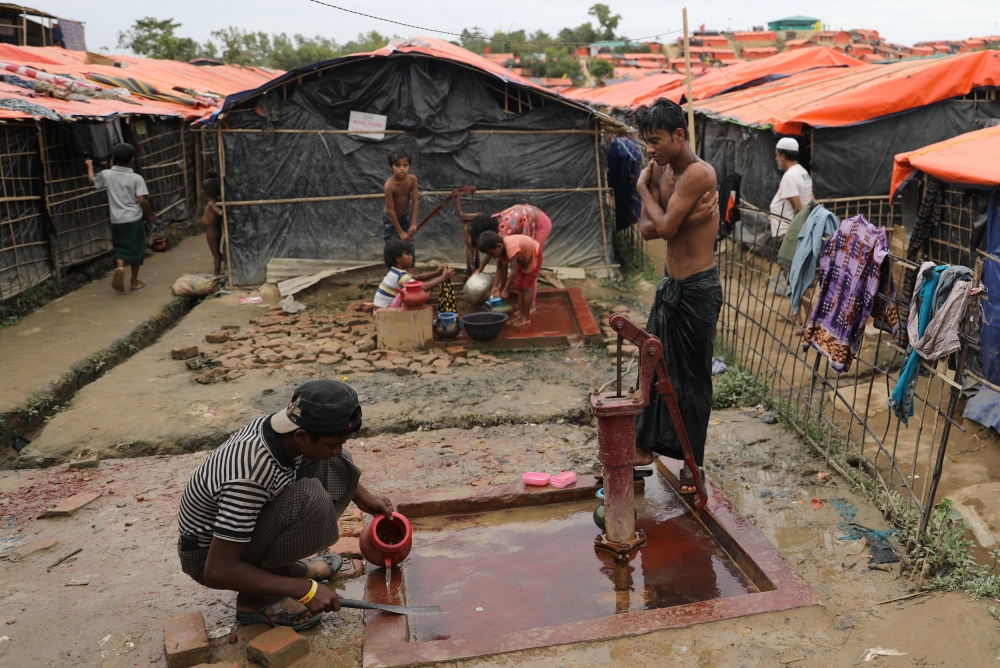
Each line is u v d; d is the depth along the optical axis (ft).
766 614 11.24
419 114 32.71
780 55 57.82
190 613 11.56
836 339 16.29
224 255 33.81
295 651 10.58
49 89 36.19
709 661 10.38
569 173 34.27
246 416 19.58
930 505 12.78
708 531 14.19
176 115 48.11
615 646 10.70
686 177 13.43
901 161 24.06
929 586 11.97
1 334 27.25
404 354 24.32
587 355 24.38
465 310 28.53
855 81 37.50
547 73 110.52
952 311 12.32
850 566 12.70
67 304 31.42
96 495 15.87
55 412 21.24
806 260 19.03
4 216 30.66
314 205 33.42
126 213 32.50
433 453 17.71
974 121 33.01
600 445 11.82
